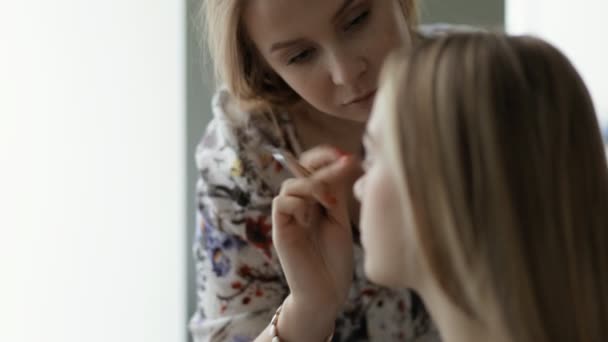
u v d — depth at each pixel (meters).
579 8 1.83
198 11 1.31
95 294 1.39
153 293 1.40
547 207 0.58
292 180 0.88
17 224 1.35
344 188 0.89
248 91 1.02
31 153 1.34
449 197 0.58
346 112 0.92
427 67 0.61
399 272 0.66
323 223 0.90
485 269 0.58
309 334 0.91
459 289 0.60
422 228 0.60
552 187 0.59
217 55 1.00
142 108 1.35
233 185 1.03
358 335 1.04
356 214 0.98
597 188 0.61
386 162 0.64
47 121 1.34
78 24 1.32
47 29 1.32
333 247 0.90
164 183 1.38
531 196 0.58
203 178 1.05
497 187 0.57
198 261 1.07
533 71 0.61
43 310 1.37
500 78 0.59
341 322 1.04
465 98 0.58
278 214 0.88
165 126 1.36
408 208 0.60
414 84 0.60
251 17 0.90
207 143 1.07
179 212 1.39
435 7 1.37
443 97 0.59
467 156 0.58
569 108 0.61
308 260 0.89
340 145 1.05
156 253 1.39
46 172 1.35
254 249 1.04
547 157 0.59
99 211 1.37
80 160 1.36
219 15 0.96
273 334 0.92
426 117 0.59
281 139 1.03
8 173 1.34
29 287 1.36
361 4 0.86
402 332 1.04
